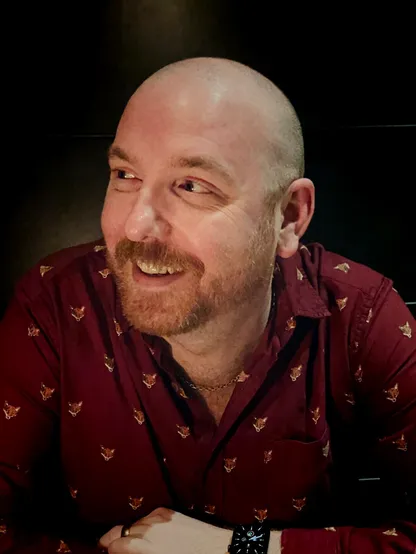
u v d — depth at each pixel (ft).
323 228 4.55
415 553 3.14
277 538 3.21
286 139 2.91
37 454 3.56
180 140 2.66
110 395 3.49
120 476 3.62
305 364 3.52
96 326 3.47
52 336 3.47
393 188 4.52
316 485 3.66
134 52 4.13
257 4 4.15
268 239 2.98
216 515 3.67
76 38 4.07
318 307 3.47
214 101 2.70
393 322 3.55
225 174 2.70
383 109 4.40
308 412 3.55
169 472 3.59
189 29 4.15
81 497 3.72
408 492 3.71
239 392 3.40
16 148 4.16
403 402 3.52
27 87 4.09
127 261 2.85
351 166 4.47
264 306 3.22
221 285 2.87
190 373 3.41
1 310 4.35
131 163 2.75
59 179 4.25
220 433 3.45
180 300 2.84
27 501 3.52
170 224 2.75
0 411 3.43
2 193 4.20
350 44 4.27
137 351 3.43
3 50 4.01
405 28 4.27
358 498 4.23
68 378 3.48
